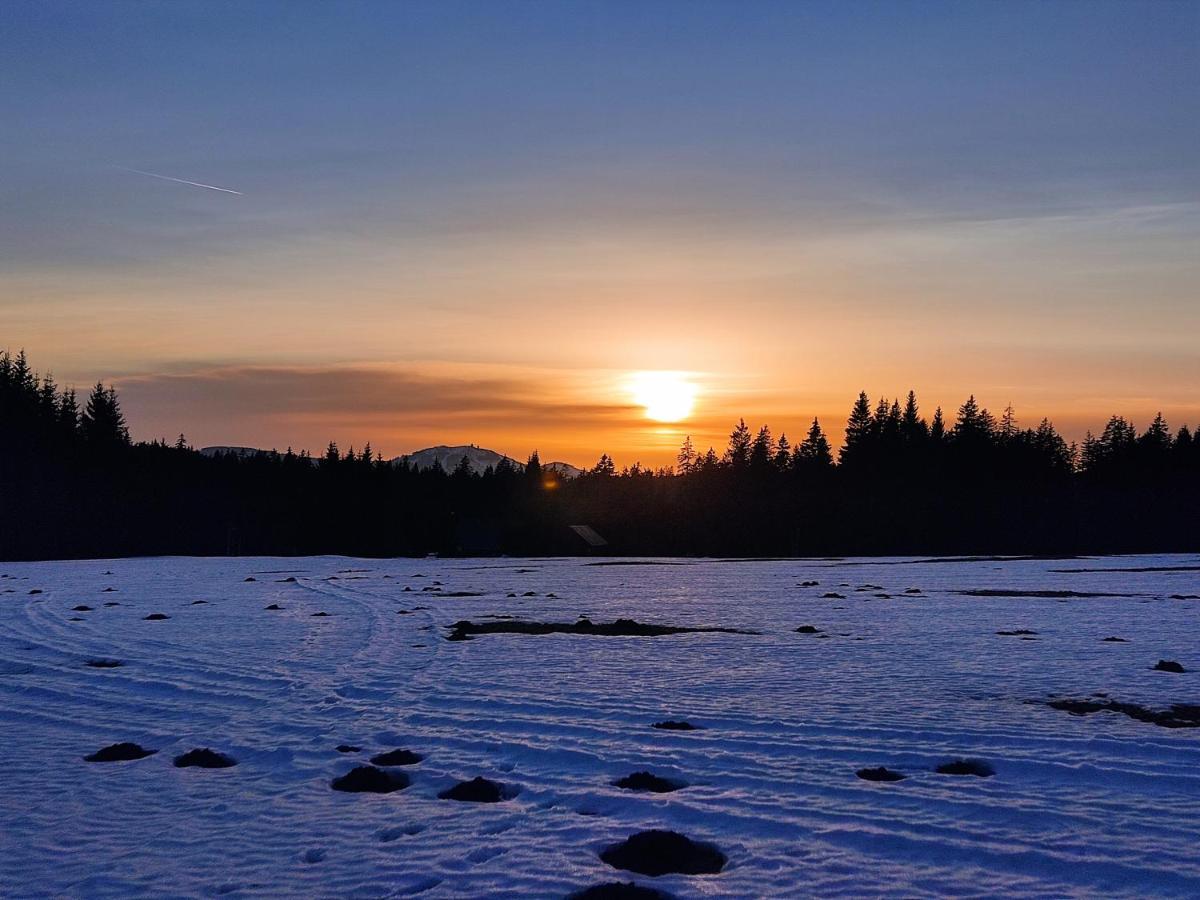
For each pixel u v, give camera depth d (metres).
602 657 20.75
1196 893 7.68
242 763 11.84
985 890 7.75
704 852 8.72
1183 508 110.50
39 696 16.31
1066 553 98.88
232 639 23.91
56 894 7.84
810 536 111.88
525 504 131.25
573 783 10.75
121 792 10.54
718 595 40.72
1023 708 14.92
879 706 15.04
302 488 116.94
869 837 8.91
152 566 66.06
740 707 14.91
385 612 31.67
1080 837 8.88
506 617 30.30
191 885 8.00
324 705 15.09
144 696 16.12
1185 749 12.04
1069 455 142.88
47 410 106.94
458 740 12.69
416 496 126.06
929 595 40.44
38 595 38.97
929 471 124.50
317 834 9.20
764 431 139.62
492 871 8.24
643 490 136.00
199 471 115.25
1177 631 25.97
